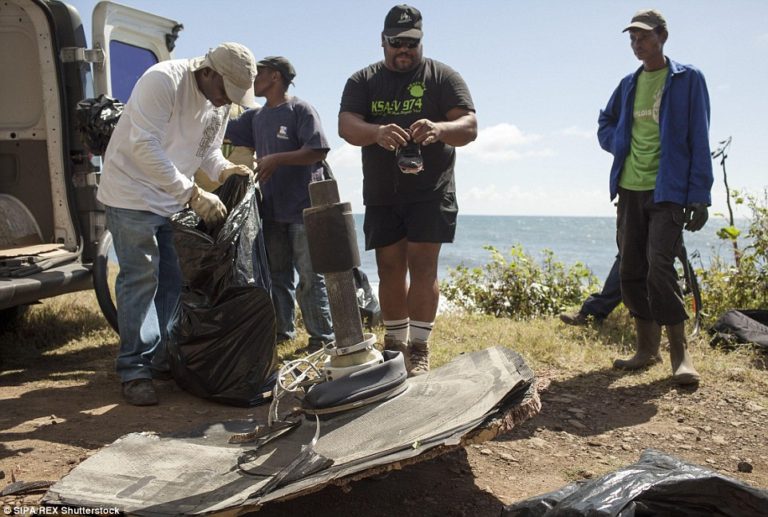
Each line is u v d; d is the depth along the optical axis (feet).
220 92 13.55
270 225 18.10
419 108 14.46
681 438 12.81
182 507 7.91
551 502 7.77
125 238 13.84
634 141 16.25
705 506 7.72
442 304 27.94
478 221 640.99
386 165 14.38
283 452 8.95
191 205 13.41
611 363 17.28
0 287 14.51
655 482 7.72
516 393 9.27
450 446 7.99
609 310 21.40
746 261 24.00
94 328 20.25
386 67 14.67
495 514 9.52
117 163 13.74
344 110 14.73
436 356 16.98
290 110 17.56
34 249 17.06
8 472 10.37
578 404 14.42
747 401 14.79
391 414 9.03
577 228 547.49
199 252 13.34
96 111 15.16
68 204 17.92
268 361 13.88
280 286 18.53
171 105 13.35
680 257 19.02
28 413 13.04
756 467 11.67
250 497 7.84
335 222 9.37
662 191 15.11
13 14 17.94
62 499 8.23
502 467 11.16
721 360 17.58
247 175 14.73
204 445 9.91
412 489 10.25
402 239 14.99
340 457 8.21
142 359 14.06
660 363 17.16
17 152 18.31
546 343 18.43
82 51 17.57
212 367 13.67
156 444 9.87
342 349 9.60
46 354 17.78
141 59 19.92
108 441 11.71
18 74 18.17
